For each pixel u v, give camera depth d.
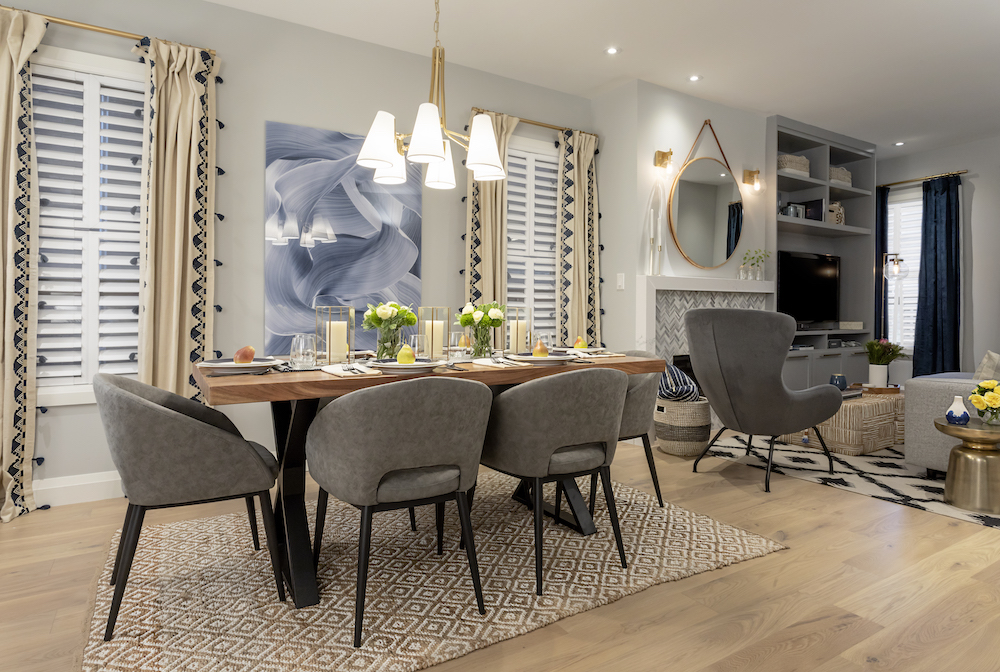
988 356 3.14
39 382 2.81
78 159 2.86
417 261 3.74
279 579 1.85
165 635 1.66
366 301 3.58
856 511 2.74
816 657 1.58
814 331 5.35
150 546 2.29
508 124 4.08
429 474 1.75
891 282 6.29
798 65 3.96
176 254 2.96
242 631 1.68
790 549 2.31
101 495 2.91
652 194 4.32
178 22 3.06
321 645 1.62
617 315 4.40
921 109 4.83
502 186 4.05
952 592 1.95
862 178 5.91
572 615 1.81
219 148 3.17
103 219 2.93
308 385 1.74
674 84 4.29
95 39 2.87
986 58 3.84
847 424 3.79
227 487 1.74
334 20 3.34
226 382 1.68
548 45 3.66
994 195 5.54
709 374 3.25
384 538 2.40
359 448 1.61
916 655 1.59
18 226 2.66
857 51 3.73
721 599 1.91
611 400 2.01
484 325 2.45
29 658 1.56
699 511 2.75
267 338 3.31
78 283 2.88
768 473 3.06
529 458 1.91
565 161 4.38
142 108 2.98
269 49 3.30
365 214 3.57
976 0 3.12
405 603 1.86
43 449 2.81
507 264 4.18
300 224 3.38
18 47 2.65
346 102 3.53
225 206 3.19
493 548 2.30
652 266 4.32
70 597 1.90
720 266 4.76
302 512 1.98
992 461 2.71
